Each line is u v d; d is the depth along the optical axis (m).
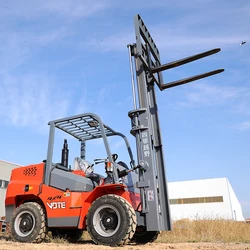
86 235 7.68
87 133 6.80
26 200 6.31
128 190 5.66
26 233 5.72
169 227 5.36
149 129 5.52
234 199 42.28
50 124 6.27
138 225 5.40
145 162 5.35
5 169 21.70
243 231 8.87
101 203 5.03
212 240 7.37
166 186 5.59
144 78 5.89
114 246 4.75
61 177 5.82
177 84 6.19
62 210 5.52
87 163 6.62
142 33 6.26
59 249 4.25
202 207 37.59
